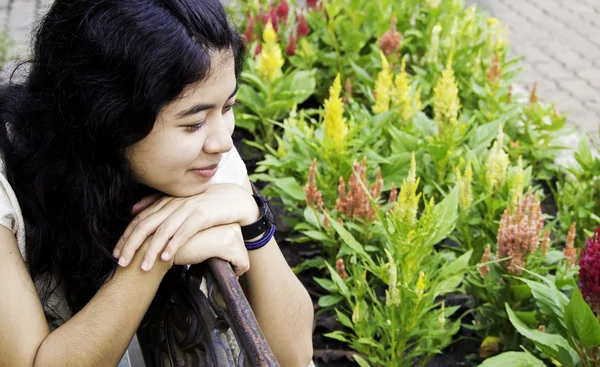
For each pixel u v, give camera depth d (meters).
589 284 2.41
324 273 3.28
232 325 1.34
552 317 2.44
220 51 1.35
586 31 6.42
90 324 1.49
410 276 2.66
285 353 1.77
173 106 1.35
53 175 1.47
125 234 1.52
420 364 2.75
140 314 1.51
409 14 4.74
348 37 4.37
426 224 2.60
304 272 3.37
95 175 1.44
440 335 2.70
